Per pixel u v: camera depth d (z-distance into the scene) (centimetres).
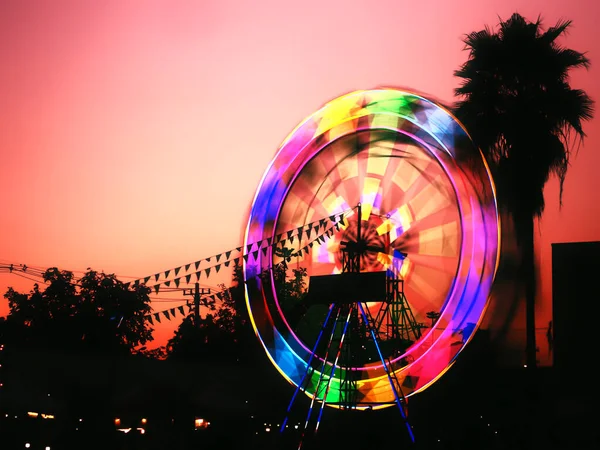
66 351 3903
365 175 3228
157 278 2758
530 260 2988
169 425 3756
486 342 3325
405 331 3041
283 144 3134
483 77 3047
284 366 3059
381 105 3072
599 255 3234
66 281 4056
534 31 3031
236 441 3189
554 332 3262
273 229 3180
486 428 2936
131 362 3962
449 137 2950
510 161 2995
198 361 3994
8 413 3622
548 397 3102
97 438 3209
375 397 2892
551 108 2975
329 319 2997
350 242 3066
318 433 2958
